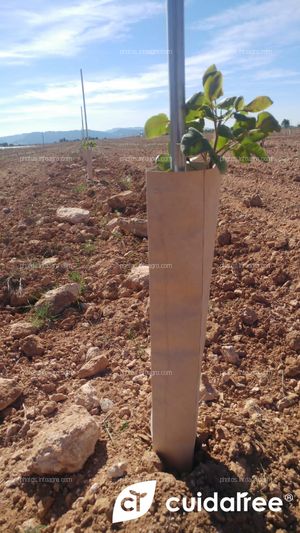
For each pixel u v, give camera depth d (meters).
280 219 2.36
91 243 2.18
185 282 0.64
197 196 0.60
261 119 0.61
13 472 0.87
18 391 1.10
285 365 1.18
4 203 3.15
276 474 0.82
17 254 2.04
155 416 0.78
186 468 0.83
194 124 0.63
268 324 1.34
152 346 0.71
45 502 0.79
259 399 1.06
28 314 1.53
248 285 1.59
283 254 1.77
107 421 0.98
